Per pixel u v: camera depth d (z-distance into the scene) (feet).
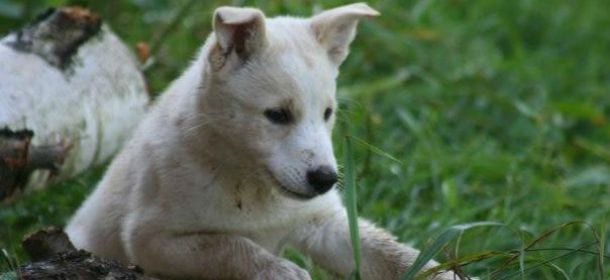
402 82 53.78
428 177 45.21
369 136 44.62
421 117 51.16
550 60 60.23
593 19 65.10
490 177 46.34
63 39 38.91
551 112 53.78
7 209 40.55
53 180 38.06
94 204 37.63
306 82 32.32
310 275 35.68
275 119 32.27
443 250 36.94
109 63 40.50
